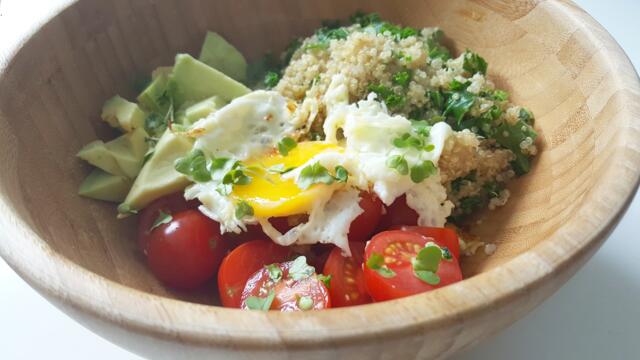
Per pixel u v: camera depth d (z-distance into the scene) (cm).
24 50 23
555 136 23
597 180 18
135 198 24
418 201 22
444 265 20
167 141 24
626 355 22
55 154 23
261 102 24
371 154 22
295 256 22
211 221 23
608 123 20
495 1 27
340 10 30
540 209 22
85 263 21
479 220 24
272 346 14
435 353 15
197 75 26
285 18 30
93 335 23
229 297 21
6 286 24
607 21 36
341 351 14
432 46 28
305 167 21
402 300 15
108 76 27
